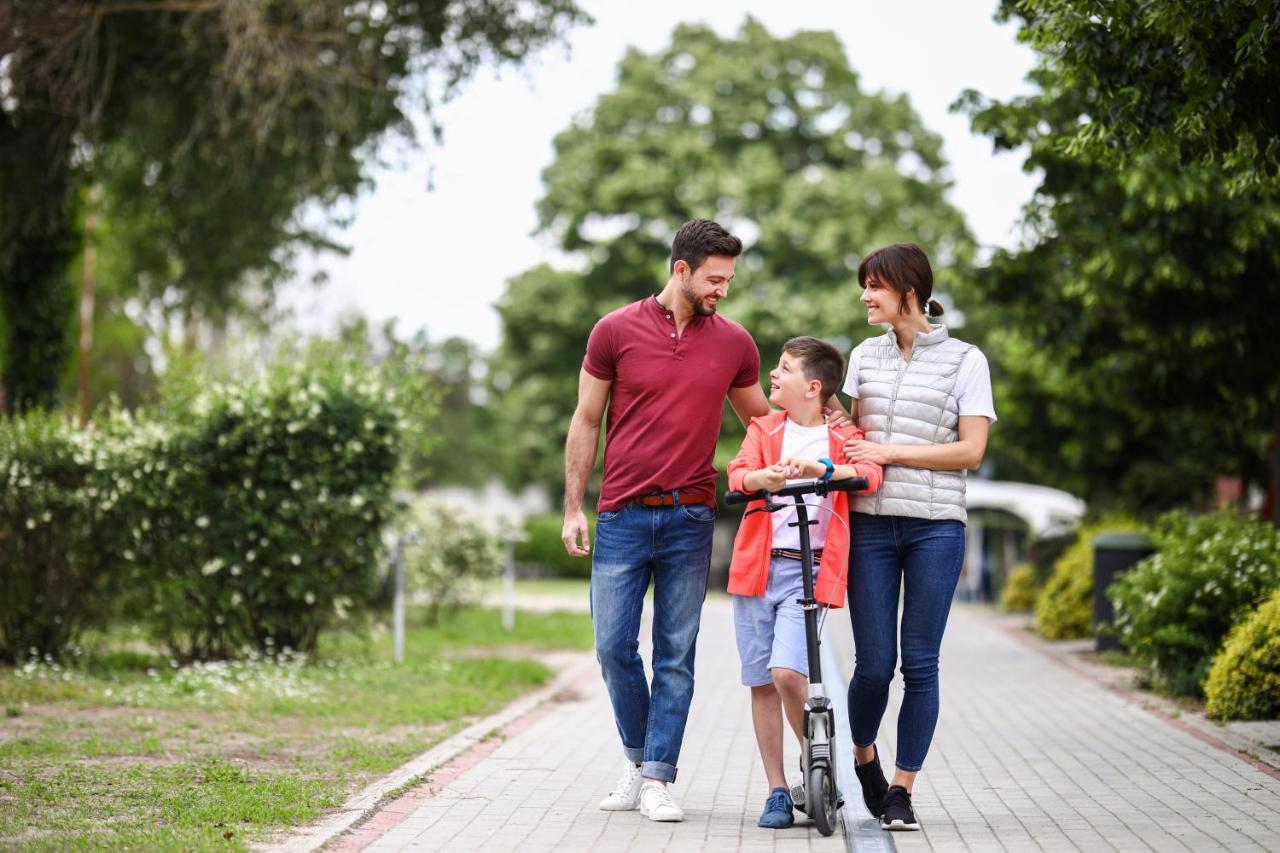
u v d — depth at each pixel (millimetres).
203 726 11352
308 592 15742
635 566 7684
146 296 29094
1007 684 15516
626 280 48656
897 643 7551
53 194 22250
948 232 31172
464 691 13953
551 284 50062
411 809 7984
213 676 14305
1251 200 14664
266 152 23203
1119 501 26547
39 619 15641
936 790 8695
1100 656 18828
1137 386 18750
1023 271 17922
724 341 7691
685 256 7547
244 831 7141
